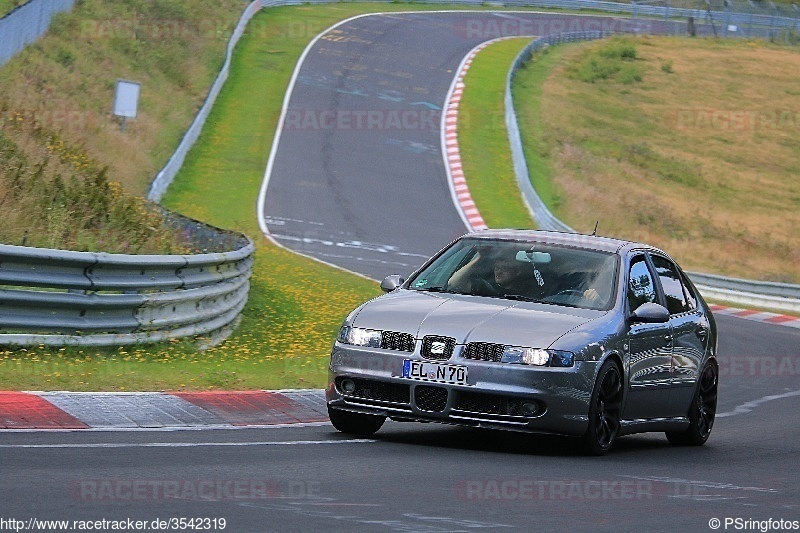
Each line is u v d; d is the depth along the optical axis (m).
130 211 61.47
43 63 123.50
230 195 119.69
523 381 30.83
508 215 130.00
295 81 177.88
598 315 33.47
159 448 28.92
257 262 84.31
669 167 186.88
